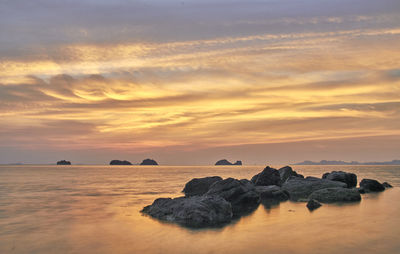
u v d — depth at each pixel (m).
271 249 12.66
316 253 12.05
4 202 28.20
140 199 30.81
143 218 20.22
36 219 19.91
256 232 15.83
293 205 26.20
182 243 13.82
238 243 13.66
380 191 37.38
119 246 13.47
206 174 100.88
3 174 96.88
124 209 24.14
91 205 26.38
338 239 14.09
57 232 16.20
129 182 58.06
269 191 31.33
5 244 13.91
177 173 112.38
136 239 14.65
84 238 14.91
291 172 48.47
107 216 20.98
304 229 16.36
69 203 27.64
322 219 19.27
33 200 29.70
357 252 12.12
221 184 28.53
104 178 73.56
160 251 12.66
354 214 21.02
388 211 22.22
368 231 15.70
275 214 21.61
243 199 26.70
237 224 18.09
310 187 35.12
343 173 41.97
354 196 28.45
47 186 47.28
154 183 55.31
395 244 13.23
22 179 67.44
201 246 13.29
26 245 13.73
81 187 45.62
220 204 20.64
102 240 14.52
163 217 20.31
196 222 18.75
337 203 26.66
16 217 20.64
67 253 12.57
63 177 78.00
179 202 21.69
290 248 12.75
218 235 15.29
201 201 20.75
